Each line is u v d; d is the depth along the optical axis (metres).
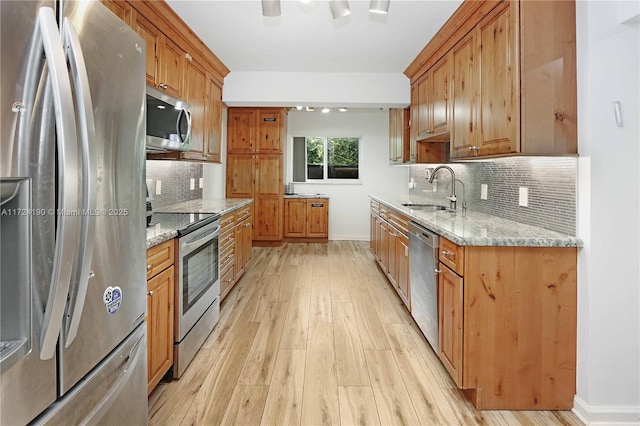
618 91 1.74
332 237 6.87
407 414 1.82
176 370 2.10
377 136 6.77
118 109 1.16
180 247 2.10
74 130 0.88
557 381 1.86
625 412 1.77
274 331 2.78
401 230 3.31
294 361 2.32
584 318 1.80
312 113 6.77
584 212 1.79
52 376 0.92
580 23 1.79
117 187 1.17
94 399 1.09
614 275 1.77
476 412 1.84
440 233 2.16
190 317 2.28
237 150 6.06
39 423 0.88
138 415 1.37
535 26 1.81
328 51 3.36
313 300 3.49
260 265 4.88
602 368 1.77
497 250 1.83
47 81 0.86
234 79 4.01
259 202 6.13
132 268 1.29
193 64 3.14
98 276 1.08
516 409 1.87
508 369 1.85
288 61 3.65
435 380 2.12
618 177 1.75
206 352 2.43
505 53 1.95
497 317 1.84
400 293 3.33
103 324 1.11
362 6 2.50
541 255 1.84
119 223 1.19
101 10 1.06
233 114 6.05
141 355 1.40
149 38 2.34
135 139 1.28
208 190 5.05
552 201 2.03
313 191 6.87
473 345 1.84
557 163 1.98
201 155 3.37
